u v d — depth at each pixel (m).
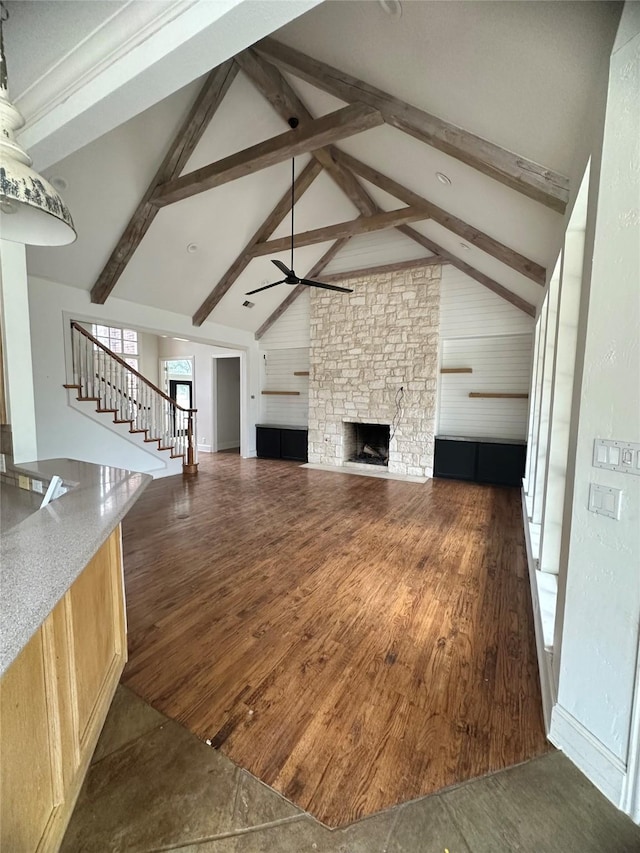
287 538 3.76
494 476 6.01
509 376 6.20
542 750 1.52
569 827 1.24
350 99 2.83
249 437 8.34
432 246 6.15
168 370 10.06
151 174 4.12
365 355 7.06
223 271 6.12
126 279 5.25
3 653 0.69
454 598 2.67
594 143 1.51
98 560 1.61
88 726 1.44
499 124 2.19
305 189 5.27
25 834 0.99
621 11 1.27
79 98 1.69
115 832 1.22
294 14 1.26
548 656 1.88
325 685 1.86
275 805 1.31
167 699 1.77
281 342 8.21
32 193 1.26
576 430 1.54
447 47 1.88
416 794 1.34
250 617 2.43
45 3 1.48
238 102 3.82
